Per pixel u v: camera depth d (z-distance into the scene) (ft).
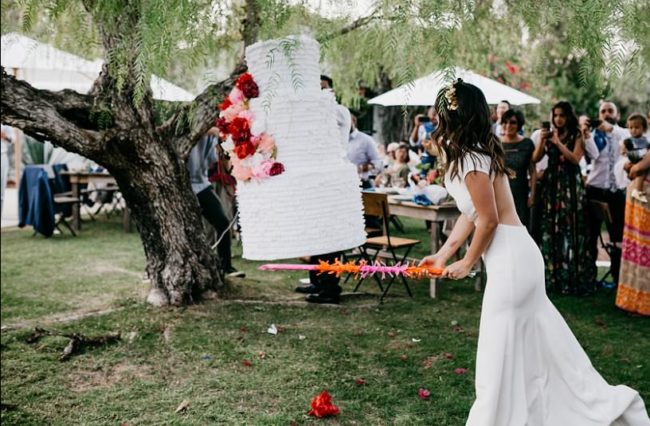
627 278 19.61
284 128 11.28
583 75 9.93
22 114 16.53
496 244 10.10
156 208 19.31
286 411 12.65
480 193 9.75
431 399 13.17
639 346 16.58
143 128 18.30
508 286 9.83
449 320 18.70
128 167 18.53
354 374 14.52
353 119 26.50
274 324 17.95
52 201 32.17
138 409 12.78
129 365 15.07
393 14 9.85
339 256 20.38
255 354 15.71
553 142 21.54
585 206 21.97
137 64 10.80
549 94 46.42
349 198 11.39
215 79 14.55
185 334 17.03
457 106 9.84
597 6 9.02
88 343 16.17
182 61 12.26
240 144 11.19
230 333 17.16
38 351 15.84
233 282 21.95
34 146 47.80
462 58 16.93
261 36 11.89
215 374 14.55
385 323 18.31
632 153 19.40
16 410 12.72
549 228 22.08
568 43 10.73
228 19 16.02
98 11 13.98
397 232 35.06
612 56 9.50
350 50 19.70
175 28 10.80
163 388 13.82
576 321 18.93
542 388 9.98
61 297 20.97
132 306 19.47
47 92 17.31
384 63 18.94
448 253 10.96
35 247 29.76
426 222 34.71
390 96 26.86
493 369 9.72
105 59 16.06
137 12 12.85
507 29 16.08
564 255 21.95
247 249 11.44
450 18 9.20
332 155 11.63
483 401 9.71
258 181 11.16
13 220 38.29
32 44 17.22
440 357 15.57
